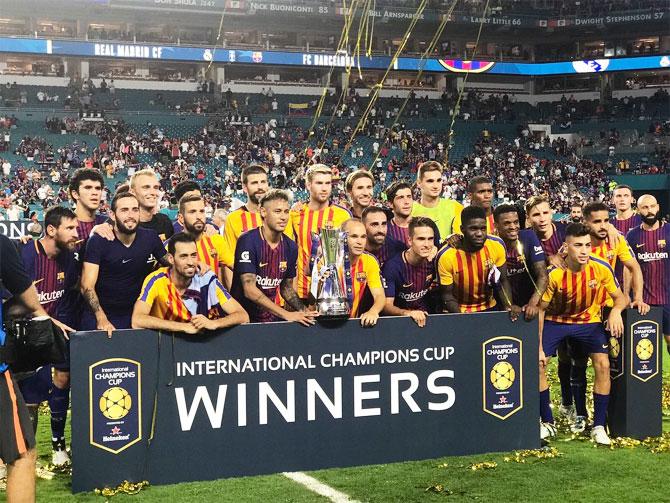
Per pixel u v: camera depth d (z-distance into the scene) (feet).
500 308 20.38
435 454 18.29
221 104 128.26
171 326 16.29
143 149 110.93
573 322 19.89
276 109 130.93
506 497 15.42
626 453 18.65
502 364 18.81
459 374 18.47
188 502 15.16
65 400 18.02
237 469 16.89
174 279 16.93
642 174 120.98
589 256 19.57
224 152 112.47
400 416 18.02
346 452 17.62
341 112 131.13
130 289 18.78
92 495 15.67
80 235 20.42
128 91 129.49
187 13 133.90
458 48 153.99
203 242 21.80
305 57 134.41
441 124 134.82
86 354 15.93
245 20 138.10
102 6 128.57
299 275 21.26
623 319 19.88
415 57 139.54
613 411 20.20
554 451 18.61
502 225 20.10
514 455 18.39
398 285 19.69
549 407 20.29
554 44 156.04
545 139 134.82
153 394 16.35
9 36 120.37
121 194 18.17
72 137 111.34
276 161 111.96
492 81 151.12
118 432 16.14
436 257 19.58
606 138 132.36
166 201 84.53
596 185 120.16
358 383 17.69
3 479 16.40
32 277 18.51
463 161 120.67
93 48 124.26
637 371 19.92
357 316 19.34
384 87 143.84
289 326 17.17
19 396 11.91
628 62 140.46
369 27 142.82
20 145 105.09
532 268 19.65
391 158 120.16
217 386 16.74
